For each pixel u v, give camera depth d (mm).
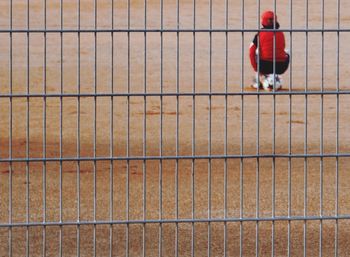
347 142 30000
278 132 31562
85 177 24953
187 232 19469
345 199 22609
